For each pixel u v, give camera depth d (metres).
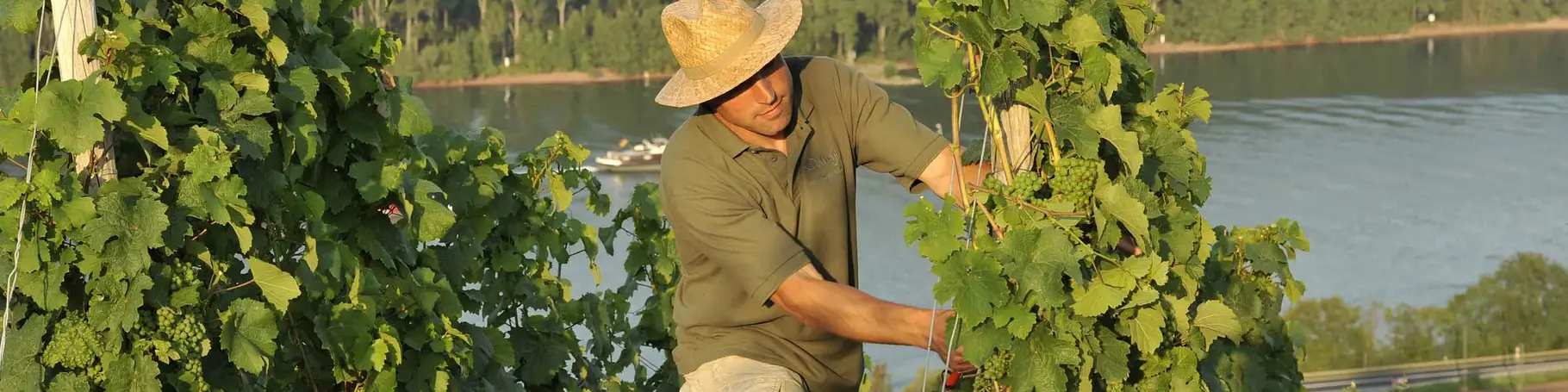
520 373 5.72
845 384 3.19
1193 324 3.06
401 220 4.20
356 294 3.80
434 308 4.31
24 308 2.91
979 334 2.58
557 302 5.88
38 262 2.79
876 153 3.06
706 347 3.09
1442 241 47.50
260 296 3.38
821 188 2.96
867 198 52.59
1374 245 47.16
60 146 2.76
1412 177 58.16
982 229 2.68
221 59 3.25
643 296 24.62
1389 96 85.56
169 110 3.10
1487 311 38.59
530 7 100.19
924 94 77.56
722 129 2.89
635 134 71.25
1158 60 108.19
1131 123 3.11
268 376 3.64
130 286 2.86
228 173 3.08
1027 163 2.78
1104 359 2.75
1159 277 2.66
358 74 3.87
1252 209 52.00
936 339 2.64
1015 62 2.64
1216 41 116.31
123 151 3.05
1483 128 71.50
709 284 3.06
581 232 6.13
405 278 4.14
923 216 2.54
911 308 2.66
